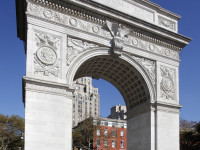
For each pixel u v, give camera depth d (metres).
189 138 59.25
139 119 30.67
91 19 27.12
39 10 24.52
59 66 24.11
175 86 31.55
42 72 23.17
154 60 30.78
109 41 27.75
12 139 78.81
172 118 29.83
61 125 22.73
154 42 31.23
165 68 31.33
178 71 32.28
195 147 59.62
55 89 23.27
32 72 22.66
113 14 27.83
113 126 77.00
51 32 24.53
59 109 22.97
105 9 27.25
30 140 21.17
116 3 29.81
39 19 24.16
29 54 22.86
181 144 60.66
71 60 25.19
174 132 29.50
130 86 32.56
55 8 25.28
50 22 24.62
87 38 26.44
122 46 27.81
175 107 30.36
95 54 26.72
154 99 29.47
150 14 32.19
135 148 30.45
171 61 32.06
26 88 22.02
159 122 28.73
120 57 28.23
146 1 31.67
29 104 21.84
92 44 26.86
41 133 21.72
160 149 27.97
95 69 31.84
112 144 74.31
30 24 23.59
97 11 26.88
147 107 29.39
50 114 22.48
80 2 25.80
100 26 27.78
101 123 74.38
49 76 23.36
